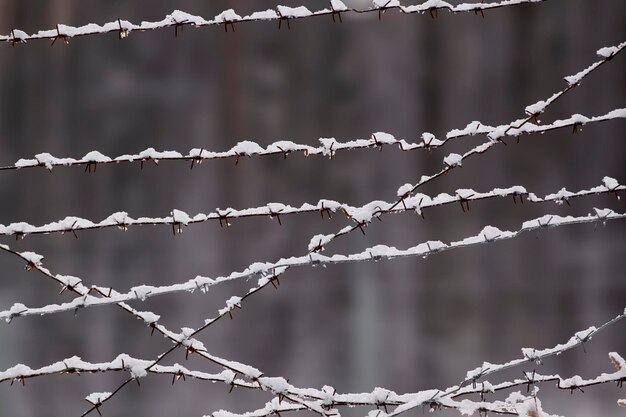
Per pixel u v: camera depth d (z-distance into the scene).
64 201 26.94
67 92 29.31
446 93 31.69
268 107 30.81
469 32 30.67
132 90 29.83
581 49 27.34
